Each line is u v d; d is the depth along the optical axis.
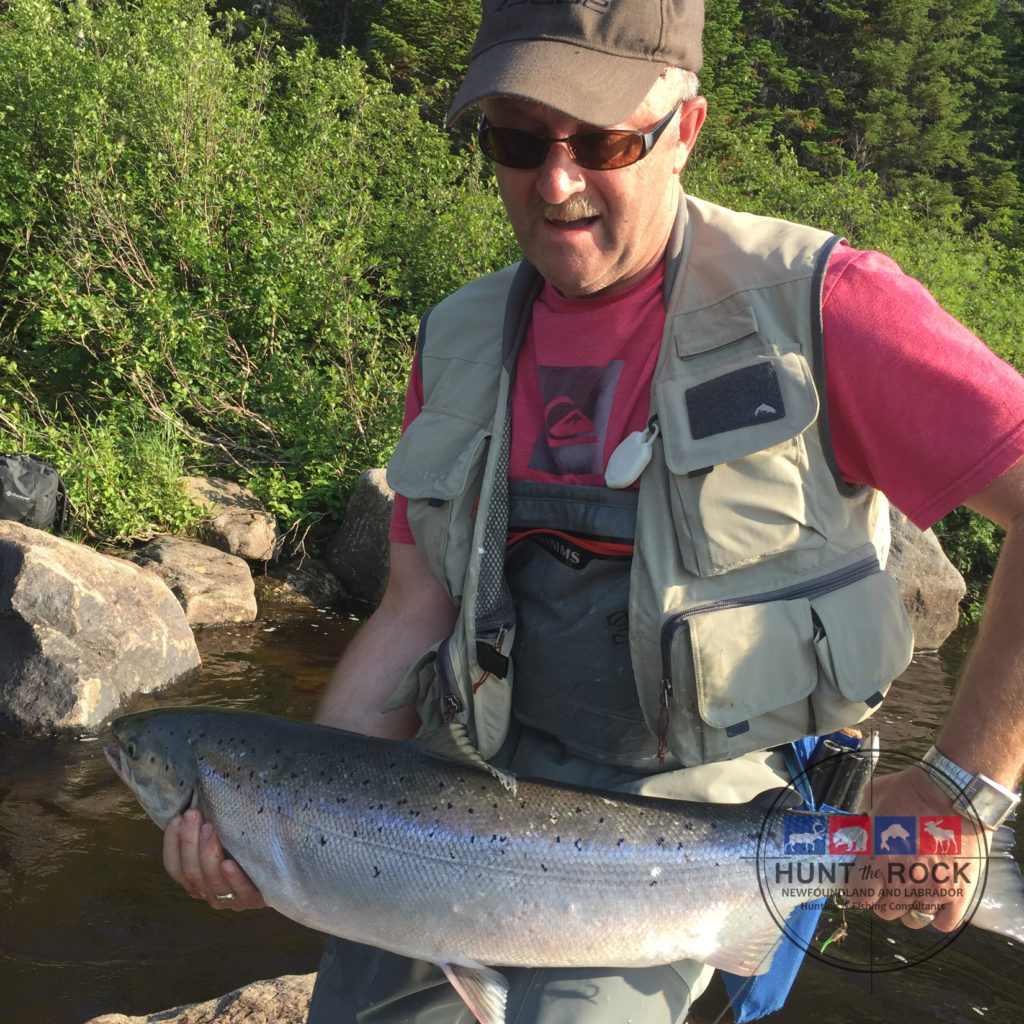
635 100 1.74
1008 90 52.28
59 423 10.45
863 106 44.25
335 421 10.61
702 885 1.81
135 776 2.08
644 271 1.94
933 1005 3.97
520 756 2.07
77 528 8.74
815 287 1.77
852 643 1.76
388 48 30.28
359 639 2.30
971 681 1.67
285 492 9.94
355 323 11.45
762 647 1.75
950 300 15.91
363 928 1.91
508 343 2.06
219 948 4.10
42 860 4.62
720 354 1.83
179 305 10.91
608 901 1.81
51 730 5.92
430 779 1.92
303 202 12.80
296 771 1.97
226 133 13.09
